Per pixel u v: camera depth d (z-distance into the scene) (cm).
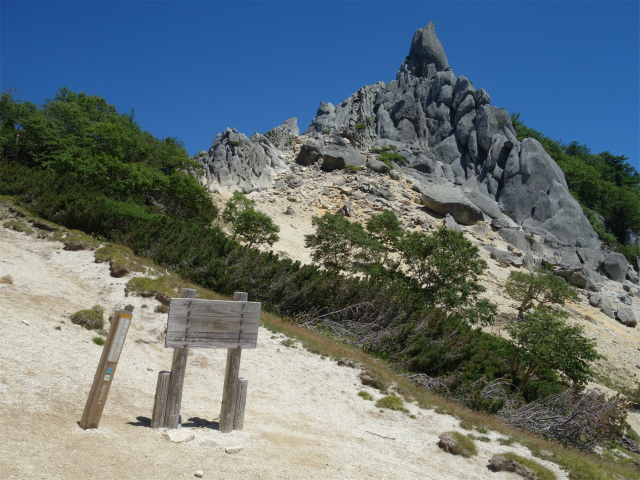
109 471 518
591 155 9794
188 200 3322
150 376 987
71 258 1714
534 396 1823
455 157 7250
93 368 871
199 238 2334
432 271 2833
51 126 3127
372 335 1856
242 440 722
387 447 908
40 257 1681
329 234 3350
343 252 3347
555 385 1989
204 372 1129
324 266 3375
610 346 3594
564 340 1823
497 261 4869
